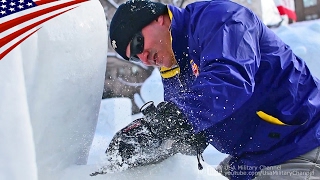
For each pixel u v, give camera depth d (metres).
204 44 1.21
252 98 1.34
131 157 1.21
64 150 1.27
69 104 1.24
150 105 1.23
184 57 1.37
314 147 1.39
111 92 4.47
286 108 1.35
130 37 1.35
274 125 1.37
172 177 1.27
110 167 1.25
